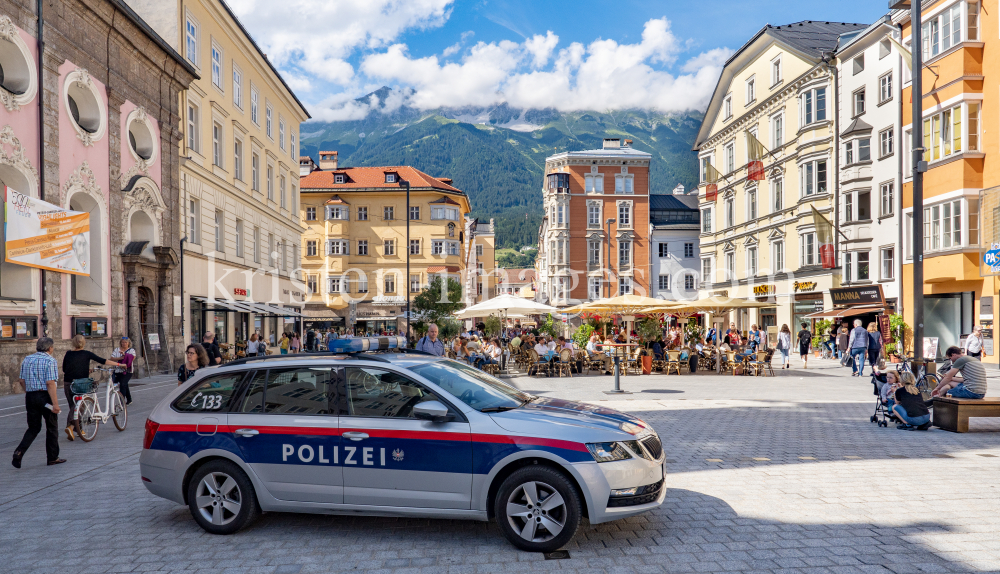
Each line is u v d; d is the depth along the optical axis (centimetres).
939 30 2564
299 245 4856
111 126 2134
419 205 6575
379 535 538
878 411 1116
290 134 4625
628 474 494
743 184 4422
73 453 948
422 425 518
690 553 482
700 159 5175
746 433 998
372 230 6562
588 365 2403
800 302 3697
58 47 1856
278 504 541
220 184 3131
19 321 1675
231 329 3319
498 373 2225
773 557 471
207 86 3008
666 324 3359
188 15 2783
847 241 3175
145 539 541
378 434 522
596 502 483
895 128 2873
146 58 2353
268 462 541
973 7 2425
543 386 1836
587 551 490
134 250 2220
